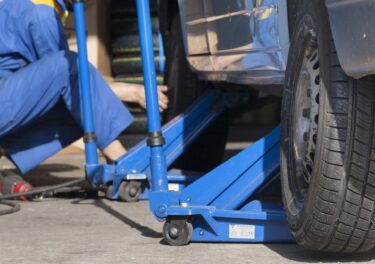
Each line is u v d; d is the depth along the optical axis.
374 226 4.91
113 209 7.43
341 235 4.96
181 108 8.45
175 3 8.56
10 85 7.80
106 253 5.65
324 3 4.97
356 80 4.81
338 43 4.70
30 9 8.02
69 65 7.88
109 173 7.75
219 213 5.72
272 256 5.44
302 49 5.32
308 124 5.30
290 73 5.53
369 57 4.41
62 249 5.80
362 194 4.83
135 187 7.80
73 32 11.23
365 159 4.79
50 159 11.47
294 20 5.68
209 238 5.80
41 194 8.07
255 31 6.27
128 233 6.33
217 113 8.20
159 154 5.84
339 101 4.82
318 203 4.88
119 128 8.02
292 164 5.42
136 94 8.70
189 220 5.77
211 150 8.62
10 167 10.65
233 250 5.64
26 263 5.41
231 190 5.89
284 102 5.62
